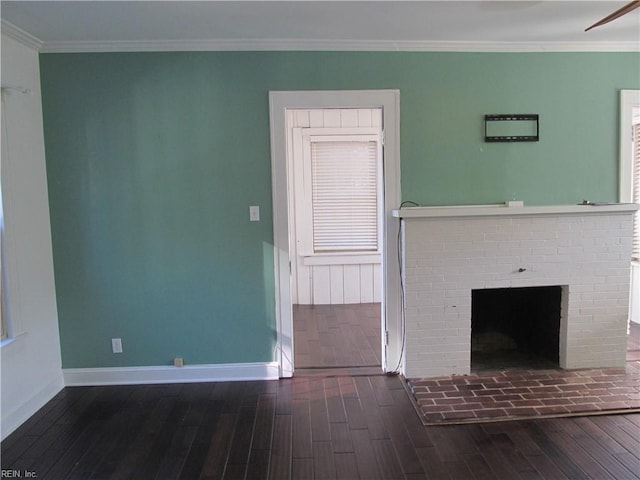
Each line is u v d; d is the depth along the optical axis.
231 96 3.06
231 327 3.20
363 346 3.86
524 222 3.10
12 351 2.61
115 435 2.51
